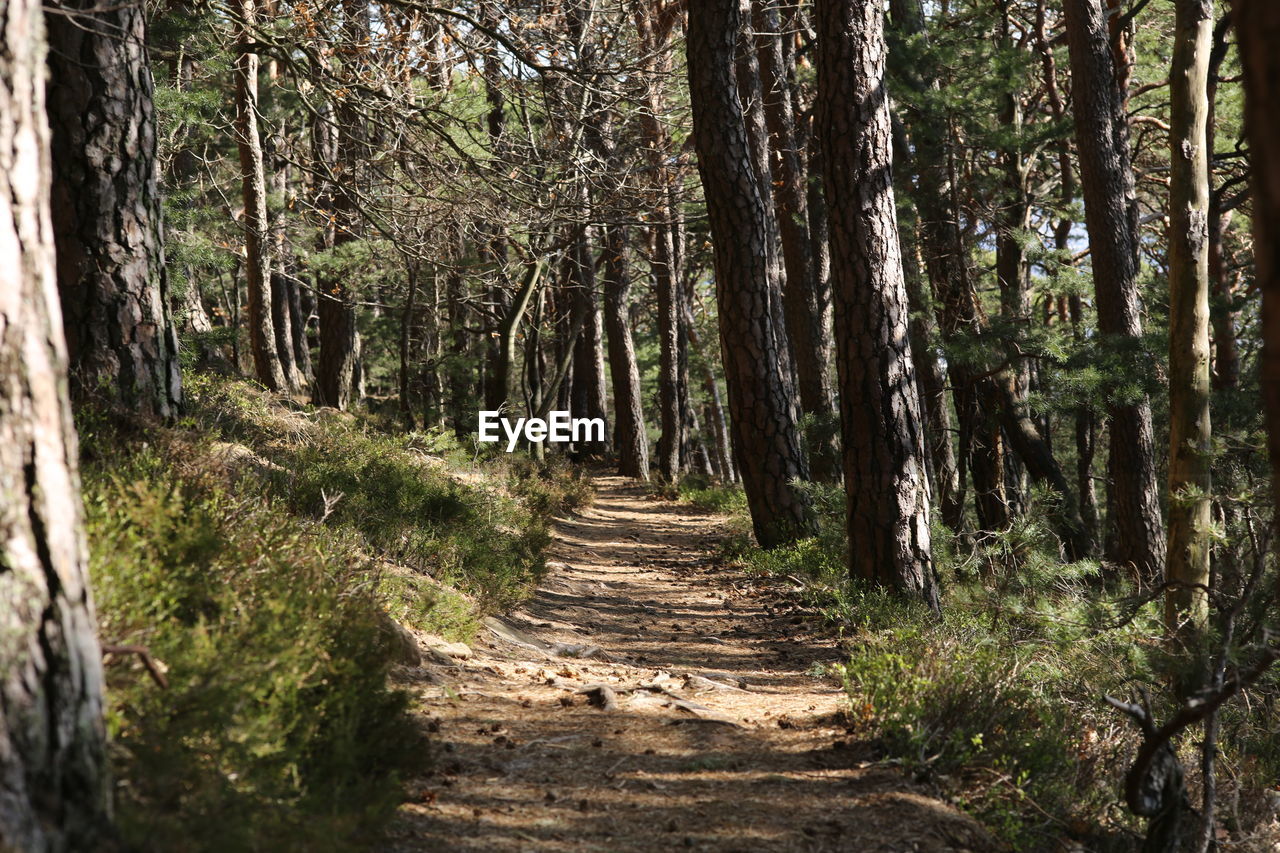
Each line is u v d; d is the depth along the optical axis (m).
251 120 18.28
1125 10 19.25
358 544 8.02
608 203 13.89
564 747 5.39
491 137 13.98
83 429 6.14
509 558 10.78
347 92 12.25
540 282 24.83
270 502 7.11
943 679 5.84
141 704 3.31
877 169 10.13
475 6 12.55
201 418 10.13
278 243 21.09
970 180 15.86
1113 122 14.80
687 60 13.85
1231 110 19.78
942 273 15.56
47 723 2.60
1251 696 7.91
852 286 10.20
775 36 18.89
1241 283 24.44
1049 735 5.73
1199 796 6.53
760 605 11.71
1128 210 16.30
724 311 14.24
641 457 32.25
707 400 53.09
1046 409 12.34
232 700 3.45
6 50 2.71
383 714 4.36
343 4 12.75
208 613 4.40
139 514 4.34
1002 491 15.52
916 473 10.22
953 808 4.76
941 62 14.66
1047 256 19.22
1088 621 7.94
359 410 21.16
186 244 14.88
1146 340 11.93
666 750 5.44
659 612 11.35
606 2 15.17
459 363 25.70
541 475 23.27
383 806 3.74
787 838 4.25
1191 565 8.59
